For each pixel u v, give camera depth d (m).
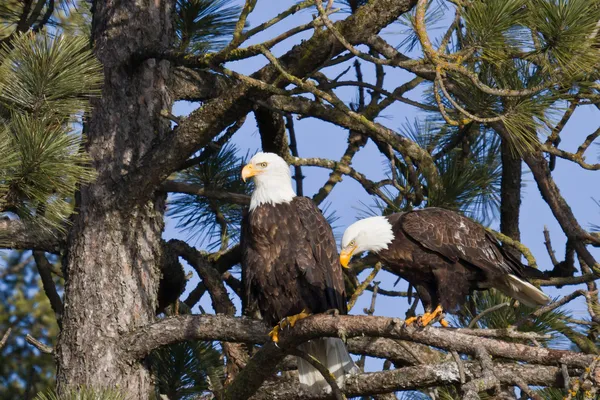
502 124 9.45
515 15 8.19
